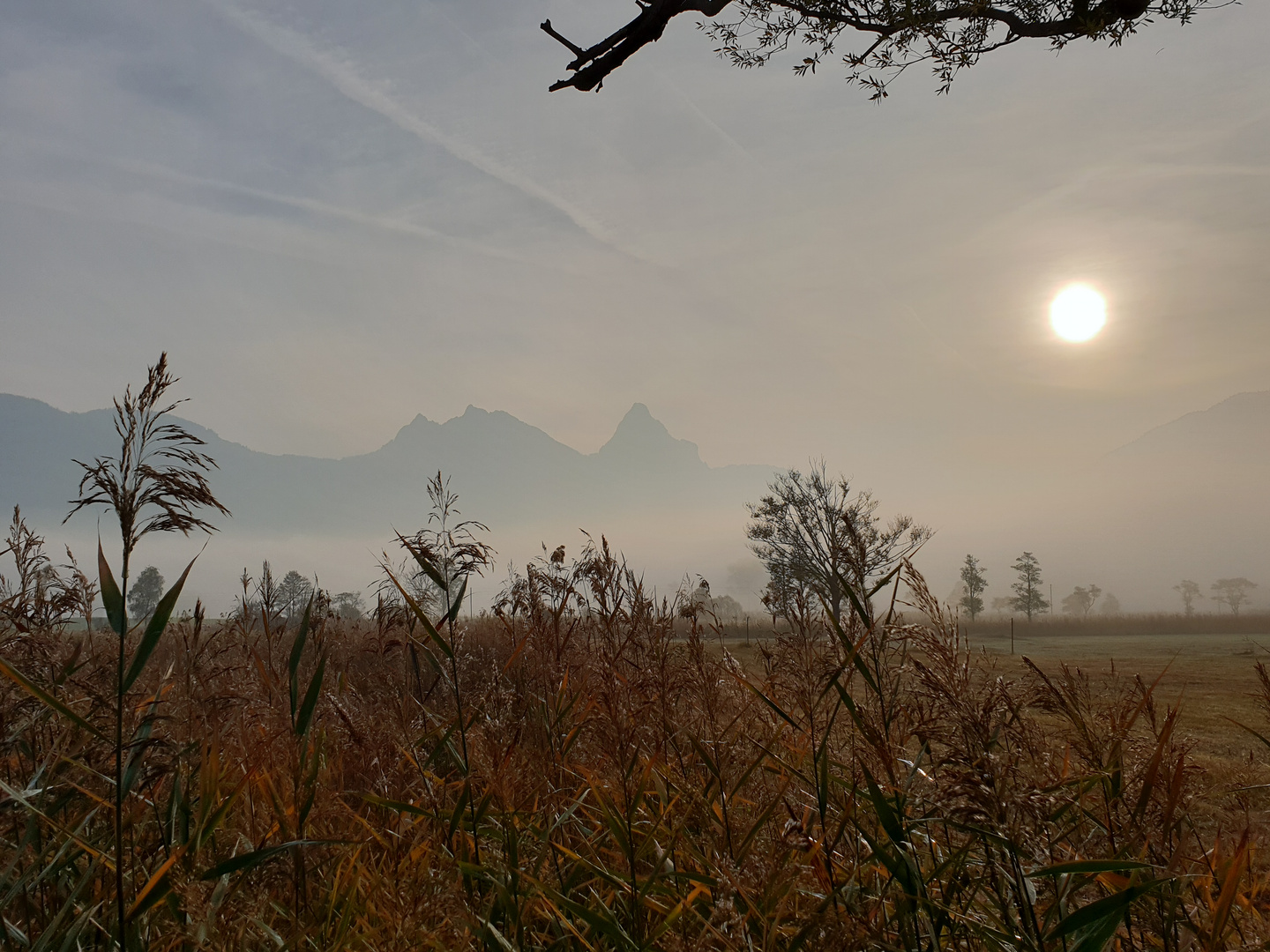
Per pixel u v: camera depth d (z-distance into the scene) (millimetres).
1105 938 1856
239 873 2520
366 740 3680
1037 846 2242
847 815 2648
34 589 3092
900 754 2570
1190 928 2225
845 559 2451
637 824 3027
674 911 2246
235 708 3506
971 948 2309
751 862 2701
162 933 2354
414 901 2361
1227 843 2670
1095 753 2432
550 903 2480
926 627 2102
